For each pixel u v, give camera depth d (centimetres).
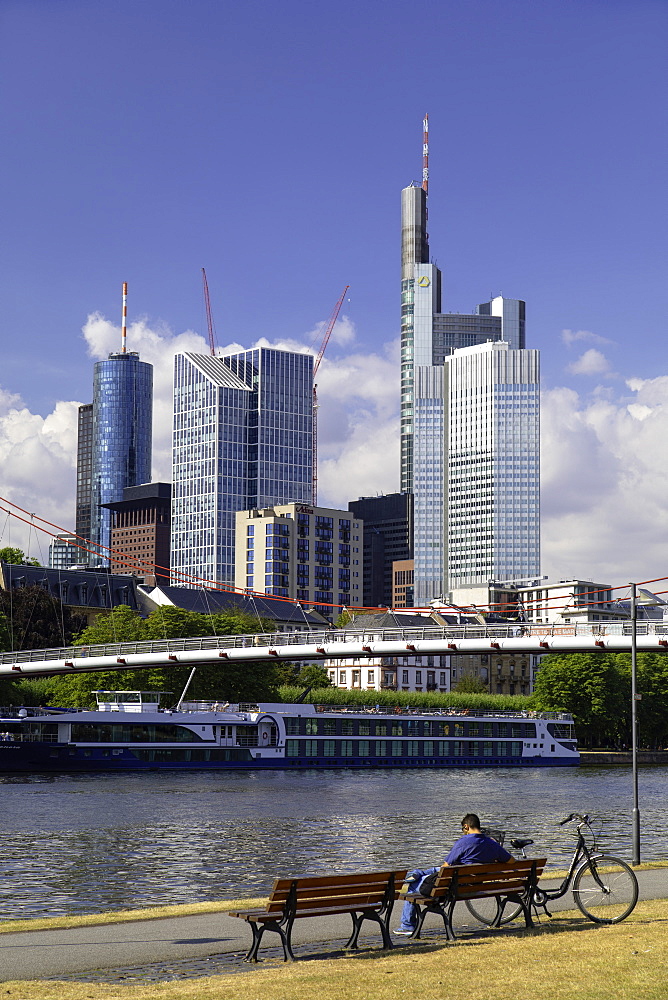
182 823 6981
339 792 9700
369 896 2408
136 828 6675
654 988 1898
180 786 10219
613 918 2577
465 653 11356
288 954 2302
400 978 2019
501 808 8212
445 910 2495
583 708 16825
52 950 2366
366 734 13888
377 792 9744
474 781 11475
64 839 6122
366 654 11762
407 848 5806
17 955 2322
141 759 12294
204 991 1953
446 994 1898
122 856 5453
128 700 13688
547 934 2427
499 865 2516
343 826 6856
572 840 6072
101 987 2019
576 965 2073
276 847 5825
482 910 2762
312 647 11981
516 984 1948
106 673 14262
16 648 19750
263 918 2300
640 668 17550
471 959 2166
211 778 11469
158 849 5725
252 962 2281
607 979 1962
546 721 15475
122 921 2709
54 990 1992
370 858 5416
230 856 5466
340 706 15725
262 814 7594
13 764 11725
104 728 12138
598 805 8531
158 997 1919
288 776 12031
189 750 12594
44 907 4034
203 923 2681
